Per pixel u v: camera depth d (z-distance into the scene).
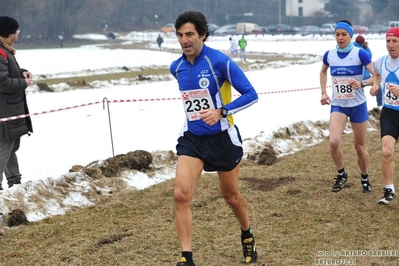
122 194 15.77
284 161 19.25
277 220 13.32
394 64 14.07
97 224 13.34
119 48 125.88
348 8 186.25
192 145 10.16
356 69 15.16
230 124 10.31
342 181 15.62
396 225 12.74
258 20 181.88
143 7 180.88
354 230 12.52
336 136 15.29
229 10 185.25
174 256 11.30
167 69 67.69
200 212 14.02
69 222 13.53
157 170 17.89
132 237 12.38
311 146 22.05
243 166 18.58
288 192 15.54
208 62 10.05
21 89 15.43
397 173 17.22
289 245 11.72
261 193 15.50
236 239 12.17
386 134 14.20
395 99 14.09
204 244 11.92
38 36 156.38
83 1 175.88
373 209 13.95
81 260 11.20
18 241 12.31
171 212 14.12
